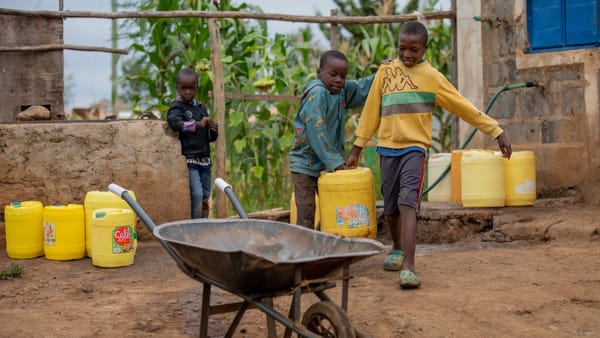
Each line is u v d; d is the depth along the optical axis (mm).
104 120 6801
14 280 5125
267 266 2787
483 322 3744
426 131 4676
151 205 6703
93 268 5496
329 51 5277
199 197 6891
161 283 4926
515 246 5957
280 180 9625
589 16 7160
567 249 5543
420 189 4598
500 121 7824
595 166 7129
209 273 3061
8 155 6324
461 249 5984
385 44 11031
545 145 7457
